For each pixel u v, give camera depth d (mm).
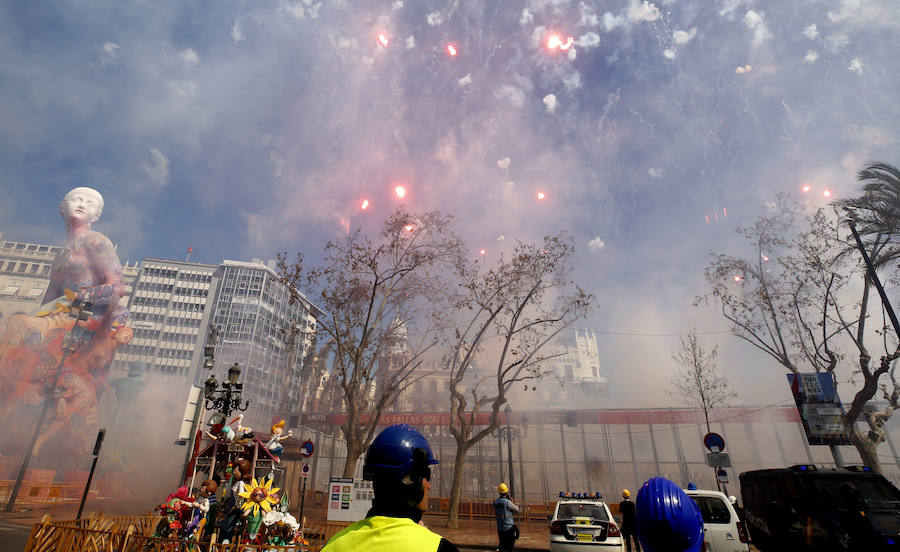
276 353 82375
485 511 23938
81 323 45844
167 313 82438
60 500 24609
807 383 16391
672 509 1505
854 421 18453
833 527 7113
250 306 82312
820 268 20344
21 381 40969
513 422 35219
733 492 38125
